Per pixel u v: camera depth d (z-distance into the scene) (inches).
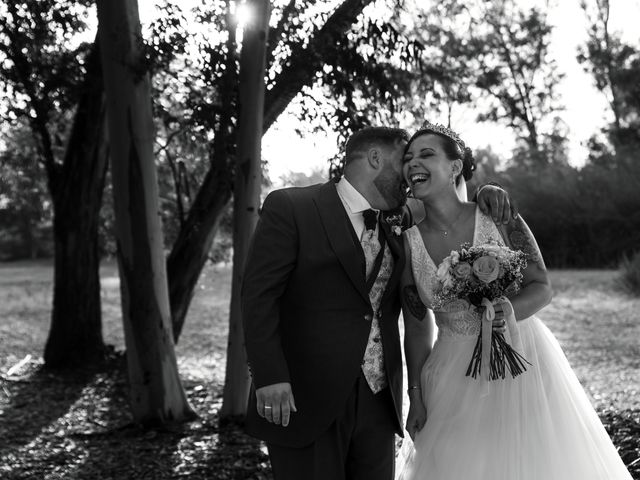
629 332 419.5
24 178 460.1
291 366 111.0
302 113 249.4
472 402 121.4
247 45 219.5
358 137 116.8
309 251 110.1
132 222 229.9
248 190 224.1
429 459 123.2
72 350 352.5
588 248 888.9
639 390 262.4
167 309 238.8
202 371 348.8
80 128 348.2
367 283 112.0
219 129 240.4
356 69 245.6
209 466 193.9
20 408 279.6
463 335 124.3
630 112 1098.7
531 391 120.6
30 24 277.7
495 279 115.4
